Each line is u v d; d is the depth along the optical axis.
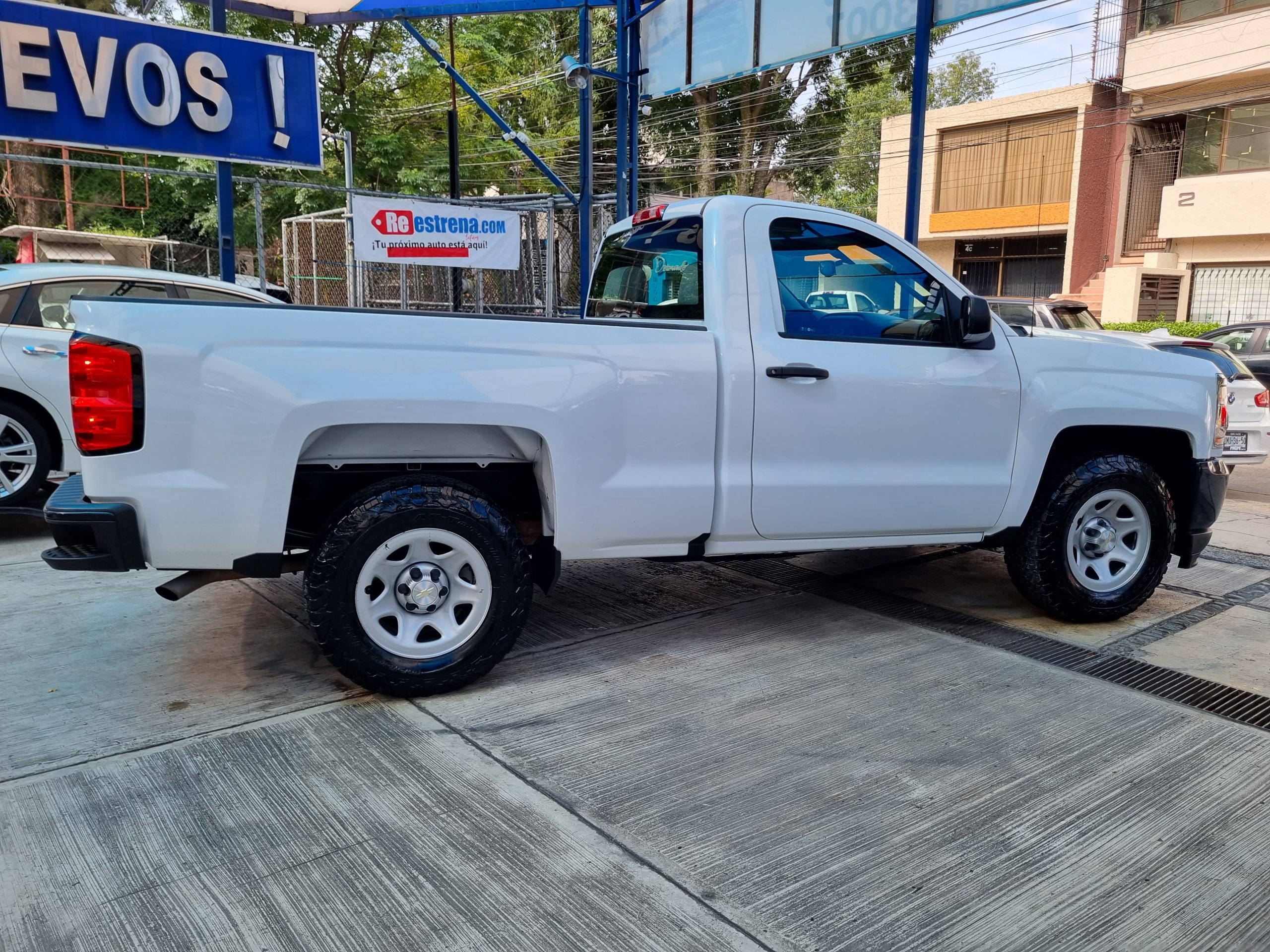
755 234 3.88
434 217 9.94
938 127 27.52
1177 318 23.12
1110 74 23.62
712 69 8.92
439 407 3.32
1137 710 3.53
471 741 3.20
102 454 3.03
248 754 3.08
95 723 3.30
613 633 4.34
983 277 28.73
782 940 2.20
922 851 2.57
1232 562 5.93
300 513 3.74
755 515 3.88
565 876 2.44
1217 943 2.21
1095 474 4.35
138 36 7.41
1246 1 20.59
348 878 2.42
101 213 25.34
